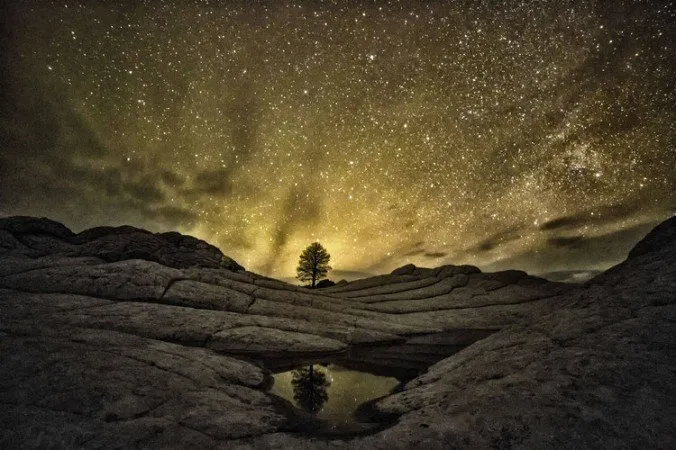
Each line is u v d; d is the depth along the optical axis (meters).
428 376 11.50
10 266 20.06
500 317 29.52
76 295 18.00
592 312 9.52
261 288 27.02
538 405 6.55
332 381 13.23
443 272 45.62
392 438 6.80
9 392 7.37
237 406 8.78
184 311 18.66
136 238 27.05
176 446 6.37
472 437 6.26
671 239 10.90
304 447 6.70
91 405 7.38
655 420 5.47
